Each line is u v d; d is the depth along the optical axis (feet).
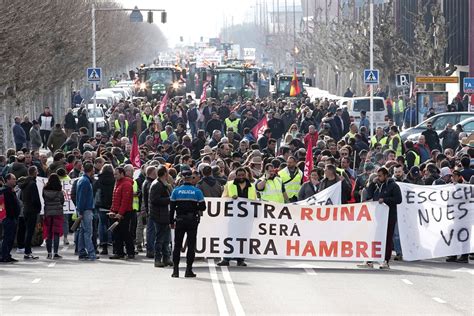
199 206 119.75
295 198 143.43
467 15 402.72
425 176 144.77
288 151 159.02
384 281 117.91
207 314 95.86
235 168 146.20
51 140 245.45
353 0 516.73
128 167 135.95
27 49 280.72
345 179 137.80
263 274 123.24
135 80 527.81
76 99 411.75
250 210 130.52
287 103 317.63
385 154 162.40
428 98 307.17
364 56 450.30
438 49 384.68
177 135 224.53
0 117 314.96
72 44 359.87
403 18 495.82
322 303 102.47
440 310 99.09
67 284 115.24
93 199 140.05
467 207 134.31
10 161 168.86
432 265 132.57
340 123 248.93
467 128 258.78
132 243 137.90
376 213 130.21
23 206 139.03
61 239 161.48
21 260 137.59
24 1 271.08
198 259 136.26
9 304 102.01
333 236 130.52
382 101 331.77
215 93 437.99
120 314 96.17
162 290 110.52
